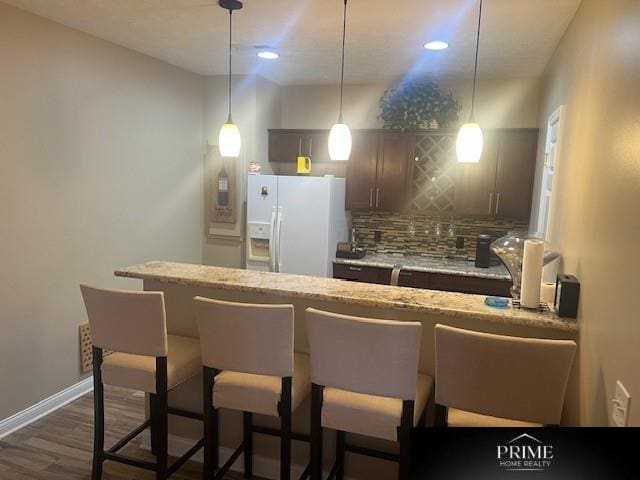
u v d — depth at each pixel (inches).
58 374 125.2
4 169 107.7
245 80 172.7
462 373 65.6
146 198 153.1
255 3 102.0
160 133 157.1
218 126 177.6
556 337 76.9
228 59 151.0
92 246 133.6
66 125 122.4
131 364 86.1
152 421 101.9
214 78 176.1
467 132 96.0
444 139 167.5
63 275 124.9
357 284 95.5
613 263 57.1
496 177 162.1
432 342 85.4
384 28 115.2
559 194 100.1
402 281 161.0
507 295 149.3
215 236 183.3
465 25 110.7
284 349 75.2
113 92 136.4
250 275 101.0
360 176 177.3
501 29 111.9
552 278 99.0
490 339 63.0
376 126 183.6
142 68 146.8
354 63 151.1
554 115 113.3
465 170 165.3
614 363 54.8
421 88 164.2
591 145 72.6
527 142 157.6
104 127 134.4
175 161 165.6
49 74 116.6
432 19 107.5
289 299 94.2
